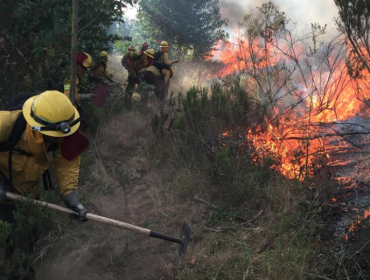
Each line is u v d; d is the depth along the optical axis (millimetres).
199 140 4992
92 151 5344
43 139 2477
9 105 2617
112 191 4113
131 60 8562
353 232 3510
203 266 3324
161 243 3674
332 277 3133
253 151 4793
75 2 4508
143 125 6312
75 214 2818
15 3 5121
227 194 4289
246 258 3326
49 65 5168
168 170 4941
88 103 6168
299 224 3680
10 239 2637
